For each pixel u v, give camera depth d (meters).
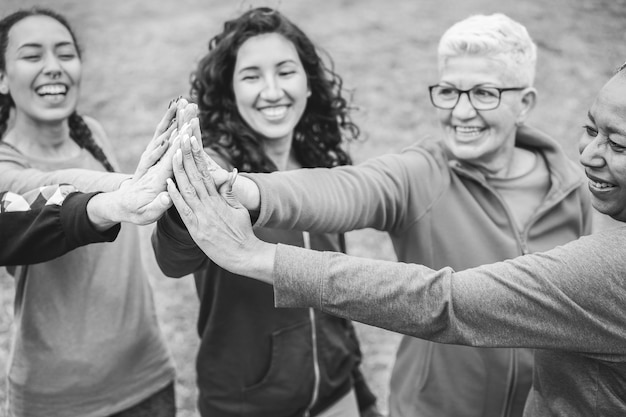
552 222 2.73
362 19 11.29
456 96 2.66
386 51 10.02
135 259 2.88
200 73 2.97
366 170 2.52
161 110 8.75
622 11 10.48
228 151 2.85
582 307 1.85
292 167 3.22
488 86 2.60
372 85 8.98
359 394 3.25
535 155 2.83
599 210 2.02
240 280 2.78
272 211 2.14
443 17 11.15
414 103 8.56
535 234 2.71
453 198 2.66
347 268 1.95
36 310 2.70
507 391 2.59
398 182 2.55
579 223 2.79
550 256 1.91
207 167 2.00
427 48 10.08
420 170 2.64
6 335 5.06
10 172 2.56
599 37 9.72
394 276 1.94
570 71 8.85
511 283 1.89
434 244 2.63
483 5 11.27
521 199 2.75
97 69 9.95
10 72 2.73
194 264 2.40
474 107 2.61
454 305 1.90
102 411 2.77
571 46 9.44
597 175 1.96
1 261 2.29
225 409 2.85
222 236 2.01
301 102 2.98
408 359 2.76
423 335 1.95
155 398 2.95
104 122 8.45
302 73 2.96
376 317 1.94
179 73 9.76
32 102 2.74
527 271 1.89
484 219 2.64
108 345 2.75
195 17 11.89
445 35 2.72
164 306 5.50
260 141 2.99
